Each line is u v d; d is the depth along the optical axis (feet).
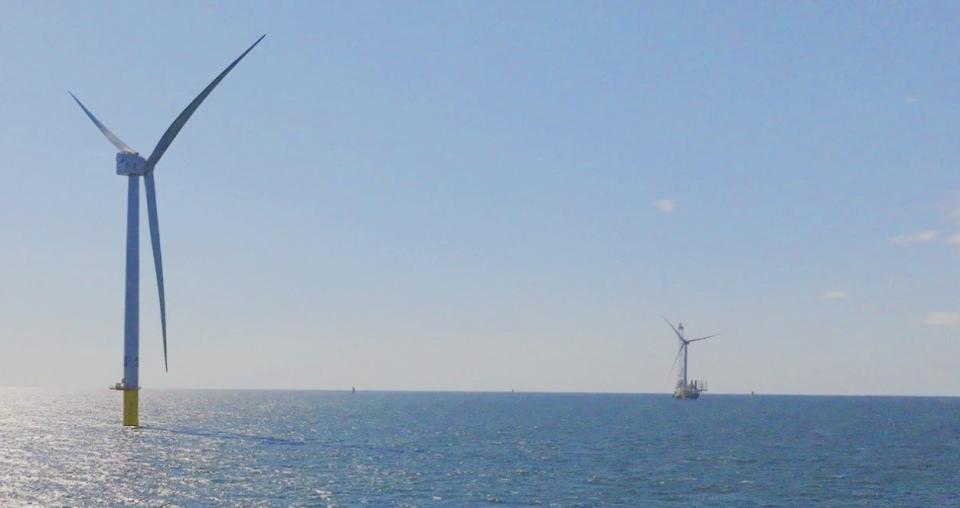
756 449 496.23
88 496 291.58
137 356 511.40
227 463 380.37
